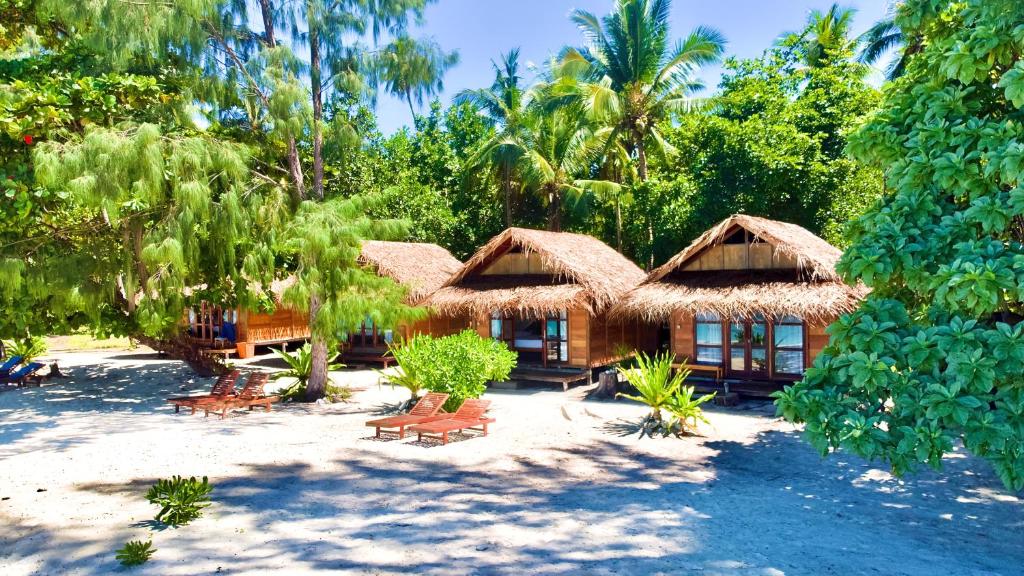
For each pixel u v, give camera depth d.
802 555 6.95
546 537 7.48
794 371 16.47
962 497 9.16
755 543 7.31
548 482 9.89
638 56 30.77
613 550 7.07
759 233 16.36
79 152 12.81
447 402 14.99
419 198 35.03
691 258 17.95
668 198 27.86
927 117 6.44
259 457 11.21
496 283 20.73
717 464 11.00
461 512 8.41
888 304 6.48
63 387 19.69
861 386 6.17
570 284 19.14
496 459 11.29
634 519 8.14
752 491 9.46
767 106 28.73
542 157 33.97
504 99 38.47
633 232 30.55
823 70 29.59
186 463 10.76
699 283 17.27
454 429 12.84
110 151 12.76
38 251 15.78
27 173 14.09
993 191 5.91
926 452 5.77
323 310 14.98
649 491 9.44
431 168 40.06
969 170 5.94
